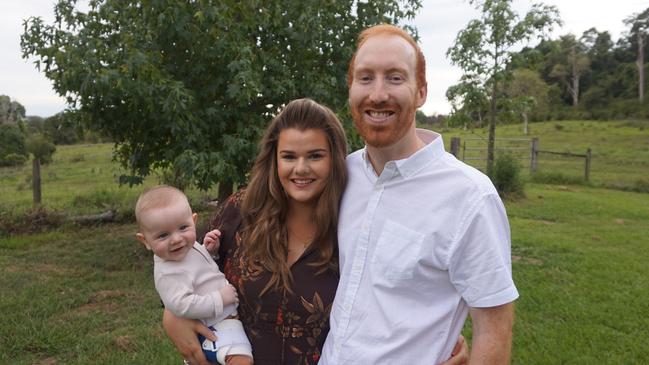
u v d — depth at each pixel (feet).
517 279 21.47
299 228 6.86
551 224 33.91
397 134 5.84
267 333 6.75
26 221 28.53
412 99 5.83
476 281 5.41
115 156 26.55
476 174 5.66
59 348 14.74
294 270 6.66
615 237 29.81
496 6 40.40
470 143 84.94
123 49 21.26
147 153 24.63
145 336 15.46
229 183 24.47
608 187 56.39
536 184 57.31
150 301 18.53
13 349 14.51
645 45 238.27
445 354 5.70
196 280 7.06
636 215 37.81
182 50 22.40
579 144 120.16
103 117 23.79
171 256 6.98
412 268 5.61
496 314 5.41
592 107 221.05
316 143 6.56
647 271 22.89
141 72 19.93
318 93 22.38
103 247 25.82
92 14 22.62
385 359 5.66
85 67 20.53
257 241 6.84
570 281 21.40
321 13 22.71
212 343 6.84
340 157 6.72
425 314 5.65
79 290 19.49
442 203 5.60
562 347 15.21
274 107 23.68
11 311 17.15
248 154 21.76
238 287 7.03
